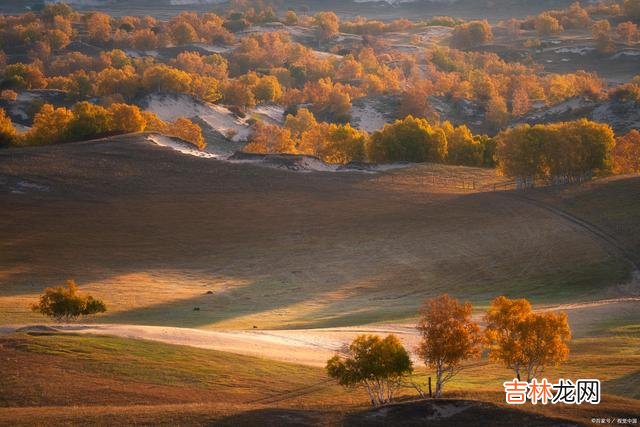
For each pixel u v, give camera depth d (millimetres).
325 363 146125
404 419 102125
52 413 108250
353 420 102625
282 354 150125
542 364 121438
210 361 137750
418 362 153000
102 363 131000
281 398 124188
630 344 160125
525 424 98875
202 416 105625
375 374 114312
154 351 139250
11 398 116188
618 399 113312
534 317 119875
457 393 119188
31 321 191000
